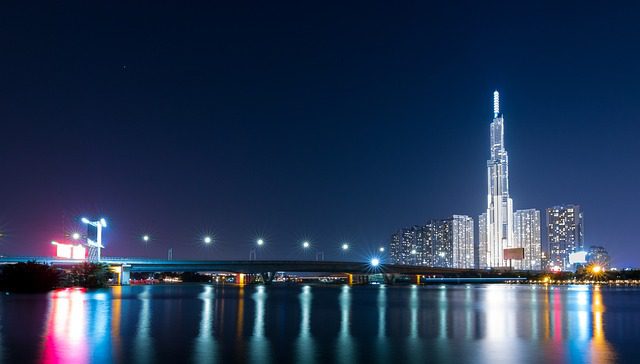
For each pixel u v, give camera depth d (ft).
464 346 190.19
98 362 155.53
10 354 166.71
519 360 165.07
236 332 220.02
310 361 161.17
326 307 368.48
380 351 178.60
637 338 211.41
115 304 369.50
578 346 191.31
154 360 159.22
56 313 293.23
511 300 482.69
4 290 568.41
